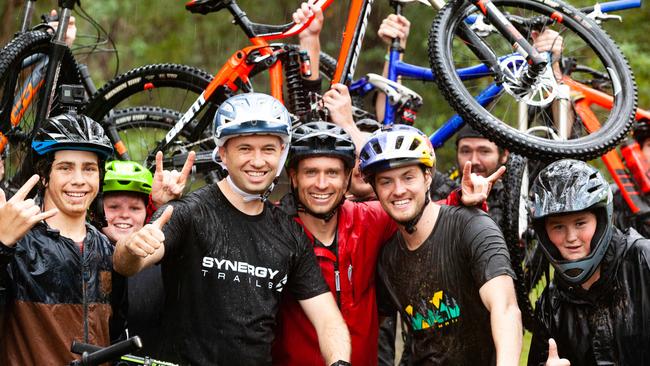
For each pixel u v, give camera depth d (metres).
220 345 4.84
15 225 4.35
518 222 6.27
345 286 5.37
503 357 4.72
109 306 4.91
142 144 7.36
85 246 4.87
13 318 4.66
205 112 6.80
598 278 5.08
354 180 6.39
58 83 6.41
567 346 5.19
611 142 5.93
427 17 14.77
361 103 7.75
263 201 5.05
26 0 7.08
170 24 16.80
